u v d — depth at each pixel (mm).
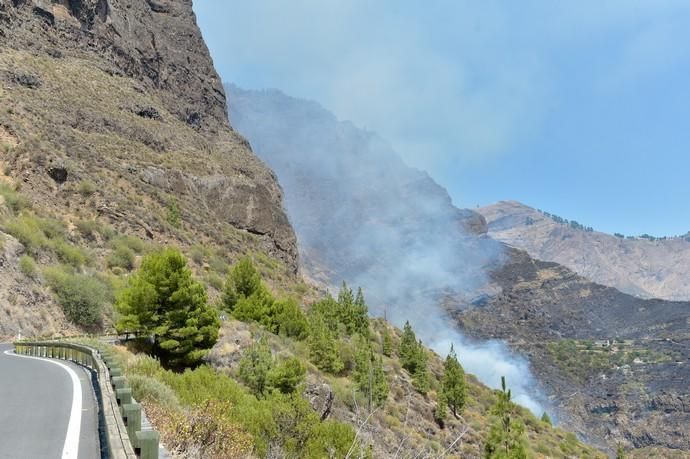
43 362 20672
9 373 16922
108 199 65000
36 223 49000
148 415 10898
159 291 30531
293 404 16078
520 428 28312
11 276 37500
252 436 13602
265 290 48938
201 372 19078
